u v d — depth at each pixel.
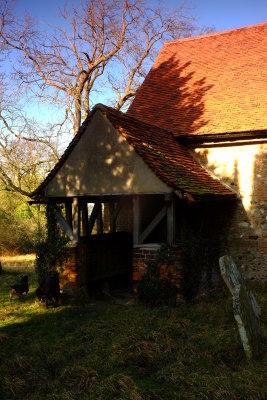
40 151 20.42
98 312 8.53
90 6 20.20
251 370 5.41
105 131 9.30
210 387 4.96
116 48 20.34
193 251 8.90
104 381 5.21
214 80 13.08
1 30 19.78
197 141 11.06
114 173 9.18
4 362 5.88
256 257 10.61
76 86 20.86
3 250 23.28
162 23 21.38
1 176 19.28
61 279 9.81
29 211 23.31
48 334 7.19
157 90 13.73
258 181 10.57
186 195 8.36
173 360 5.90
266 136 10.11
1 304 9.39
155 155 9.27
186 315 7.84
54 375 5.61
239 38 14.82
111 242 11.44
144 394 4.90
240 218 10.81
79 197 9.97
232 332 6.73
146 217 11.27
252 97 11.46
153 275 8.72
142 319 7.60
